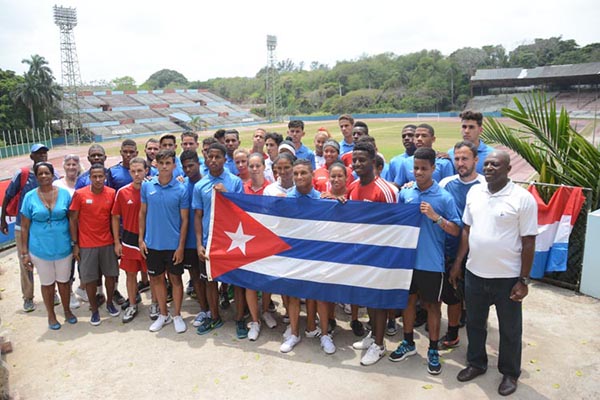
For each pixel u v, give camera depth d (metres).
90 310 6.07
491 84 73.94
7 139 55.00
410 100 86.19
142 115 76.31
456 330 4.76
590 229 5.86
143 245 5.27
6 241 8.98
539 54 87.31
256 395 4.09
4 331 5.21
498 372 4.34
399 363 4.54
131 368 4.59
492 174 3.80
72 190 6.22
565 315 5.48
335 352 4.78
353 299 4.61
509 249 3.81
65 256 5.43
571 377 4.23
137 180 5.42
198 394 4.14
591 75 61.84
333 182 4.71
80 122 61.75
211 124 77.75
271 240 4.93
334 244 4.66
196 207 5.17
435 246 4.27
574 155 6.57
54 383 4.37
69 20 61.28
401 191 4.62
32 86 55.81
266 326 5.45
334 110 93.94
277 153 6.85
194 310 5.98
